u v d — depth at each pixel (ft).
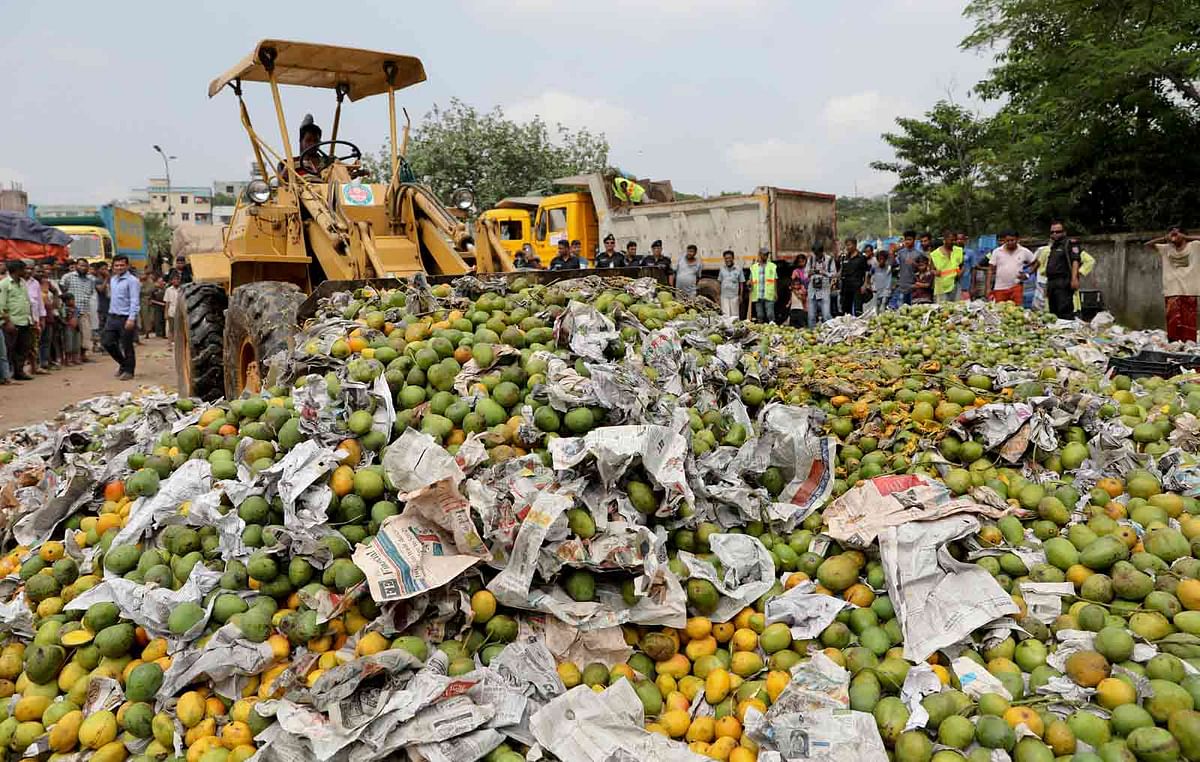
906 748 9.93
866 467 16.61
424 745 10.11
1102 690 10.59
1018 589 12.89
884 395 19.49
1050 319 37.91
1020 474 16.55
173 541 13.05
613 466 12.99
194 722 10.95
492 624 12.01
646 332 18.51
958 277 55.98
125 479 15.61
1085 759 9.53
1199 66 63.31
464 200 35.22
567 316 16.93
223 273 32.55
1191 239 47.85
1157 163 74.95
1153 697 10.23
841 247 73.36
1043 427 16.87
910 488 14.55
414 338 16.94
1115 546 12.95
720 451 15.60
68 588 13.10
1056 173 81.82
